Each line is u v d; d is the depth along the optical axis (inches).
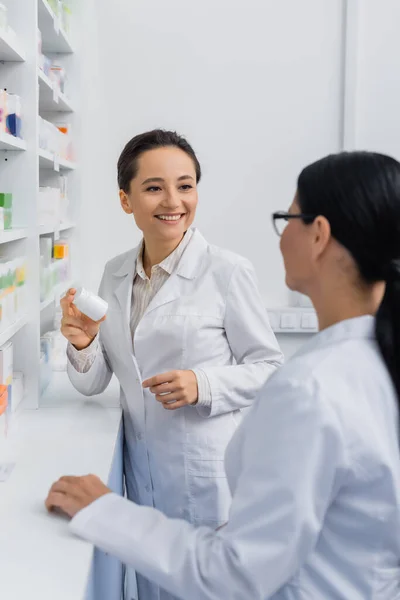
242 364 69.4
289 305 134.2
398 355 35.7
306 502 33.2
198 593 36.0
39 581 40.3
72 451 63.9
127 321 72.2
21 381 78.0
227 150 131.6
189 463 68.9
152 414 70.7
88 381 78.4
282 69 130.0
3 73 78.8
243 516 34.7
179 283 70.3
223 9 128.6
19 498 52.5
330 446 33.4
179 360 69.2
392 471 34.4
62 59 125.5
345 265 36.8
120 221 131.9
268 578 33.9
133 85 129.7
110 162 130.7
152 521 40.5
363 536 35.3
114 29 128.5
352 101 128.6
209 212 133.0
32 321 80.2
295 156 131.9
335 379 34.8
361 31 128.3
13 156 79.7
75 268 129.0
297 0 128.5
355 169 35.9
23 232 79.0
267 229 133.3
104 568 54.6
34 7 77.9
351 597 35.4
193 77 129.9
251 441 35.8
